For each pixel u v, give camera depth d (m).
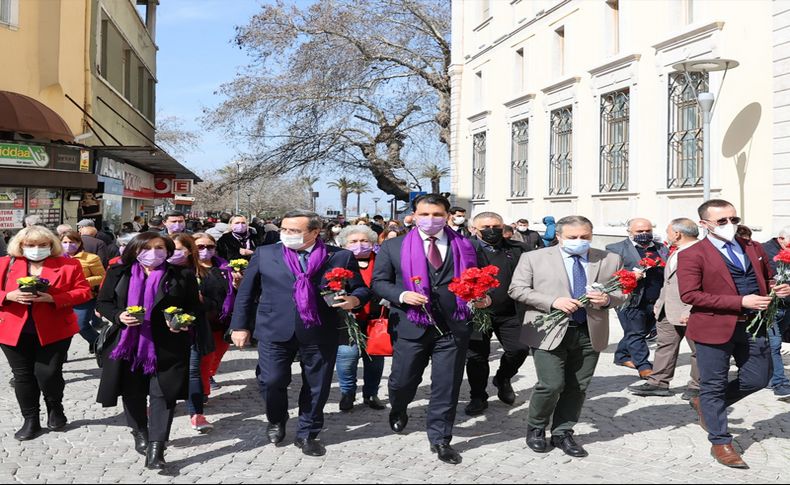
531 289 6.03
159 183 32.53
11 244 6.49
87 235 12.16
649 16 17.03
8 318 6.29
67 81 19.98
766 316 5.86
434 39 33.53
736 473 5.57
